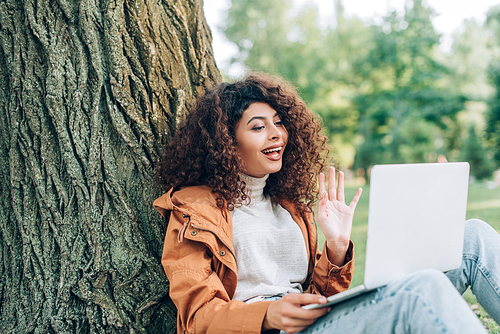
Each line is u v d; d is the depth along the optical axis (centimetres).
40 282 173
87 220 172
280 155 173
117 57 175
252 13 2116
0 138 184
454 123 2319
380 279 114
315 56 2159
